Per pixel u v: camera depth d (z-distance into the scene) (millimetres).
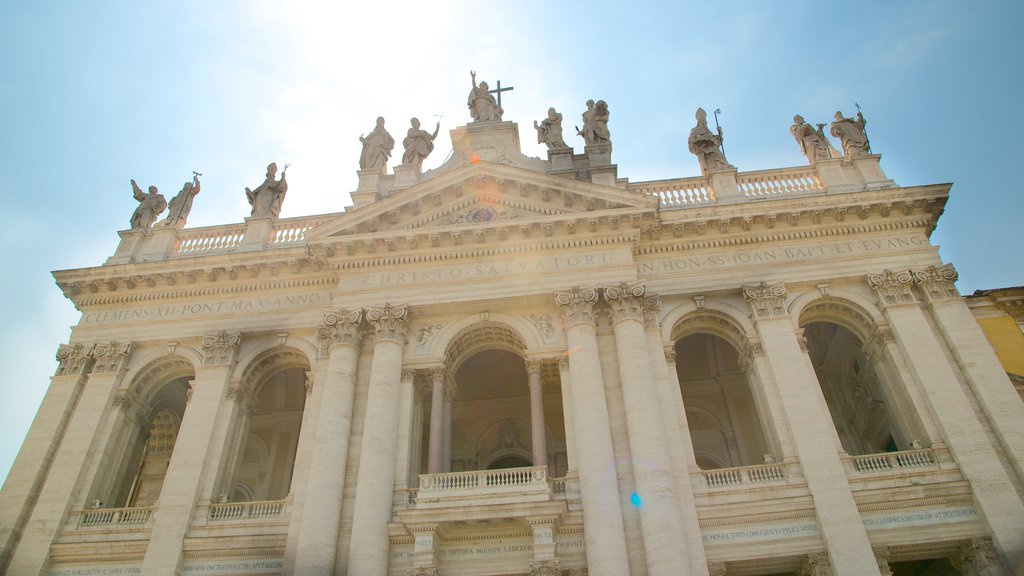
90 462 25922
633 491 22641
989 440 22641
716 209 27906
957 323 25188
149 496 31344
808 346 32812
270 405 34188
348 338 26562
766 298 26469
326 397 25172
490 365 32031
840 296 26750
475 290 27219
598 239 27734
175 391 31328
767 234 28031
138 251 31266
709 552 21688
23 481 25188
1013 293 28516
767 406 24656
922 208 27766
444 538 22359
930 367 24297
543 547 21125
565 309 26359
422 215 29109
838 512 21609
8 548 23828
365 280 28016
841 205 27594
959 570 21812
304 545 21969
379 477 23109
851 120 31531
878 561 21031
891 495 22094
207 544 23484
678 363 32750
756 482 22922
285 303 28938
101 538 23969
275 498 31844
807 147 31328
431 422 25234
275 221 31766
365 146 34062
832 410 31859
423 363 26406
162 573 22703
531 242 27875
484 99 35125
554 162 31078
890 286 26344
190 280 29516
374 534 22000
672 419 24203
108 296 29797
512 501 21766
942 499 21938
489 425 32562
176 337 28516
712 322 27562
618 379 25203
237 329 28391
